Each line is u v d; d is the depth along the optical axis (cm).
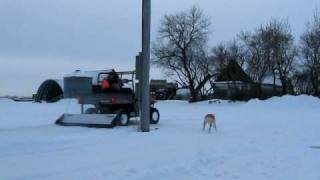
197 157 1331
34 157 1298
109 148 1480
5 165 1183
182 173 1118
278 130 2091
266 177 1088
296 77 6406
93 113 2248
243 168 1188
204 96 6938
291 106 4634
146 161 1259
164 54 7019
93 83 2277
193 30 6944
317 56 6194
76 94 2302
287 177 1091
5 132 1859
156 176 1080
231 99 6366
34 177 1055
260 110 3991
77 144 1553
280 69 6353
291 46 6369
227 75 6525
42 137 1705
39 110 3703
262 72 6303
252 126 2273
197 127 2183
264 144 1616
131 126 2144
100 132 1894
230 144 1602
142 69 1986
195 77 6931
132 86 2250
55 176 1067
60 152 1388
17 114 3112
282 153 1427
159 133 1902
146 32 2008
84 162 1232
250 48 7344
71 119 2177
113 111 2206
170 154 1377
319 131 2062
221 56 6762
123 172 1115
